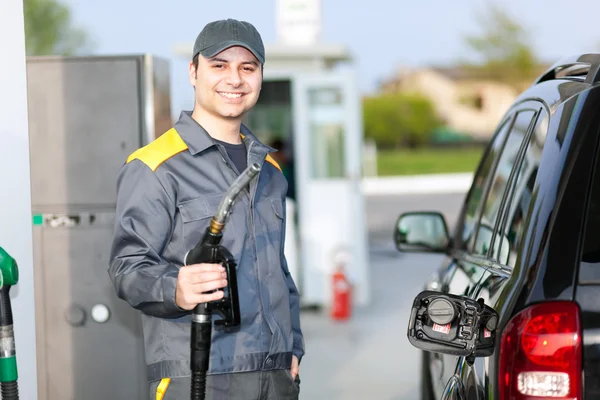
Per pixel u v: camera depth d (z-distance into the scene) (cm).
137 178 293
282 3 1033
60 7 2956
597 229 248
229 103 301
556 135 270
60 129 454
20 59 362
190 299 273
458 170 4844
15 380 312
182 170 295
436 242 440
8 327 310
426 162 5422
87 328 456
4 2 356
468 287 325
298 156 979
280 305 302
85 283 454
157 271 284
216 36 297
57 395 458
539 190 264
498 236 326
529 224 262
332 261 984
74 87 453
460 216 438
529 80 5700
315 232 984
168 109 483
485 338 259
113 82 452
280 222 312
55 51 2991
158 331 296
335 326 922
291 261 907
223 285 274
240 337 294
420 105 6506
